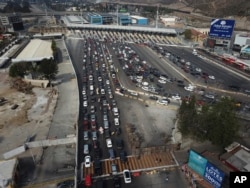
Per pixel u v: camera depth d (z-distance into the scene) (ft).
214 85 332.80
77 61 437.17
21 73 343.87
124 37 647.56
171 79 348.38
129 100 290.15
